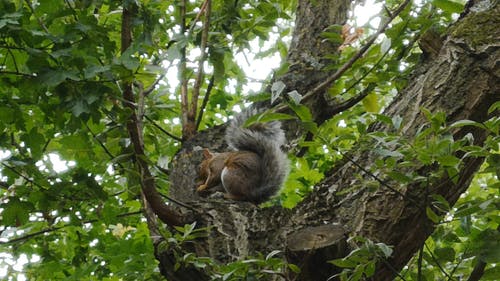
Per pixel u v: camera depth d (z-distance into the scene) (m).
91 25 6.66
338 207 6.73
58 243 10.58
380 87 9.05
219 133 8.74
